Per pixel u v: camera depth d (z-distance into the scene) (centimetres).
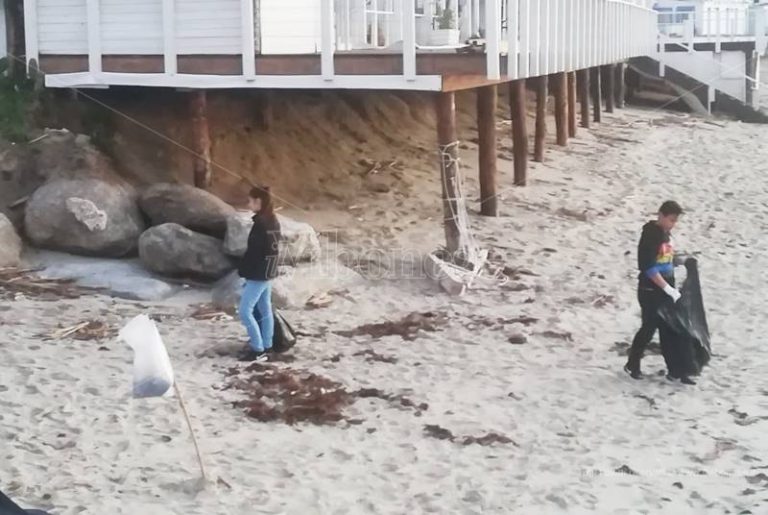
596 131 2900
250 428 924
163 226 1390
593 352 1185
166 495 777
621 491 814
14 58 1681
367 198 1861
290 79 1448
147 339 770
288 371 1076
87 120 1669
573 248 1675
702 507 787
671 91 3681
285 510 760
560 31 1756
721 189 2212
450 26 1641
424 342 1198
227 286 1320
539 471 851
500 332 1245
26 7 1617
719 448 909
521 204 1941
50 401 962
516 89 2045
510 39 1384
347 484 812
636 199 2066
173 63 1512
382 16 1848
